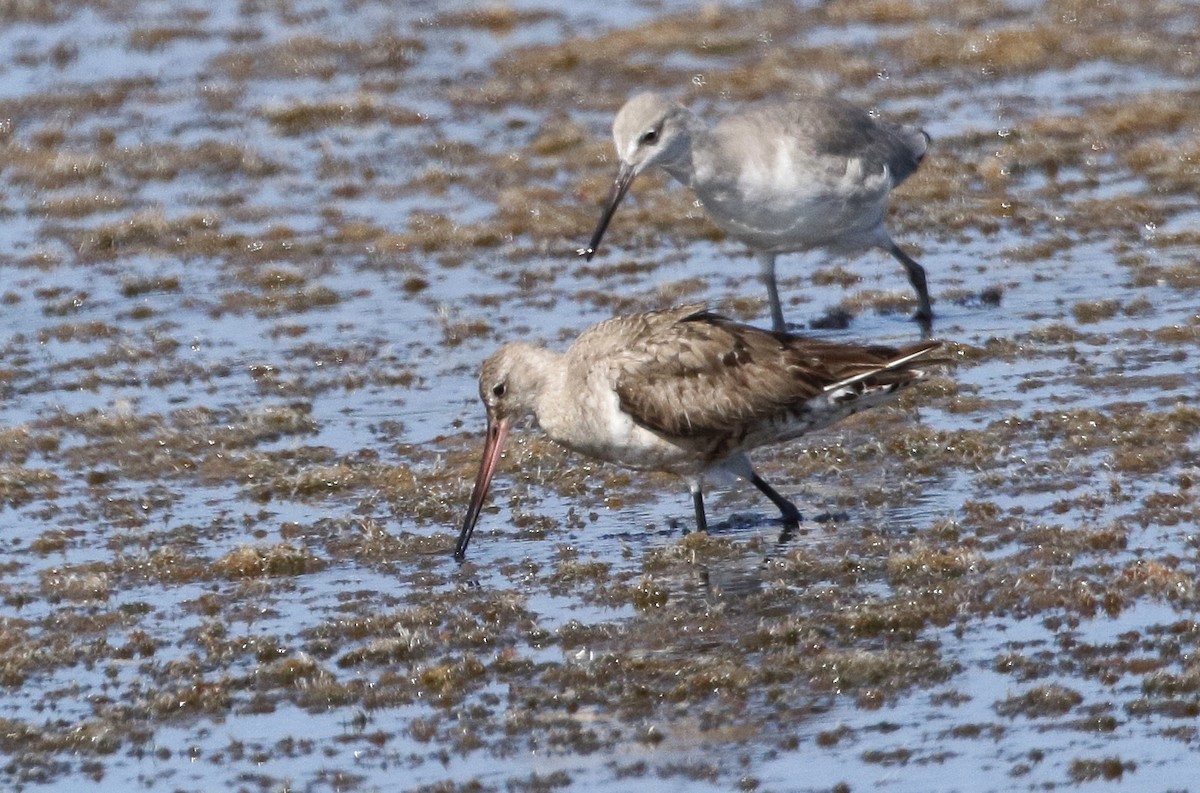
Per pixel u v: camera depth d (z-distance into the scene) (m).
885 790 9.80
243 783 10.22
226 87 28.39
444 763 10.31
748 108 17.61
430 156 24.95
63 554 13.78
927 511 13.63
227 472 15.42
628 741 10.45
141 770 10.44
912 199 22.20
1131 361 16.59
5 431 16.39
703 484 14.41
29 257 21.72
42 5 33.09
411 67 29.20
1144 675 10.84
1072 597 11.84
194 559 13.52
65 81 29.06
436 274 20.62
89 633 12.32
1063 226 20.95
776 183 17.11
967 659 11.20
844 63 28.16
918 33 29.39
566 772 10.12
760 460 15.00
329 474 15.05
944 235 21.06
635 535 13.62
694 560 12.93
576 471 15.01
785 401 13.02
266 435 16.22
